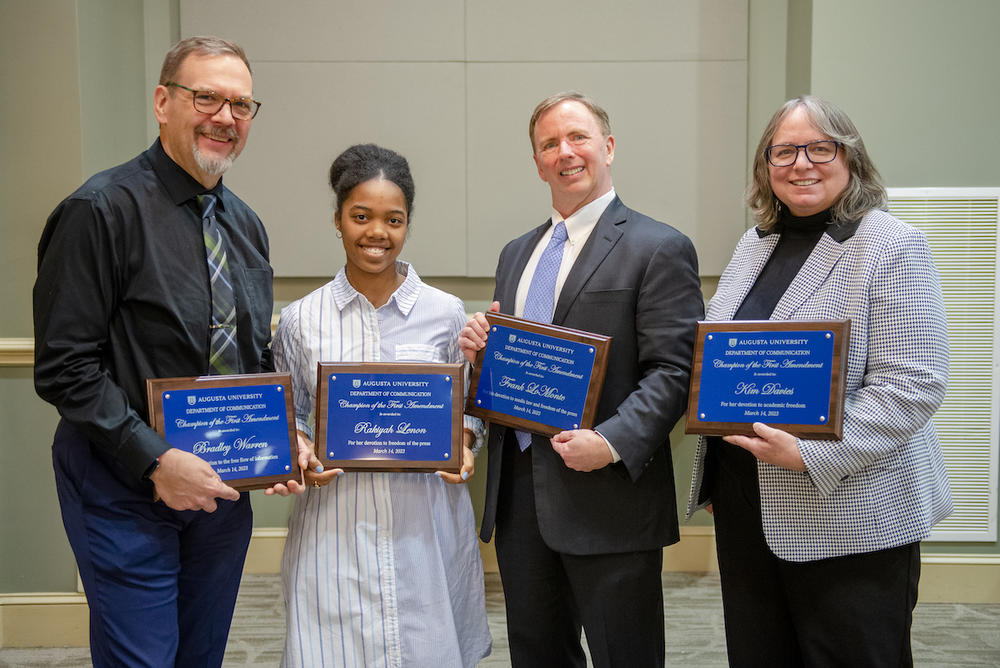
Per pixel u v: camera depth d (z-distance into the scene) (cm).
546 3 345
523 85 347
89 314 147
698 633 284
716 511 171
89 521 152
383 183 166
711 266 353
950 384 311
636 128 349
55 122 281
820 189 156
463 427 179
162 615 156
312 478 164
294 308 178
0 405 285
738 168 349
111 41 309
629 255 173
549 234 190
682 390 166
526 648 184
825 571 150
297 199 350
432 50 346
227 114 154
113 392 147
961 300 308
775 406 147
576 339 165
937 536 316
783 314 158
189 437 150
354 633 163
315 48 346
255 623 295
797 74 327
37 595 289
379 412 165
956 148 305
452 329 182
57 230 148
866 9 304
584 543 170
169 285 153
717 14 345
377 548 165
